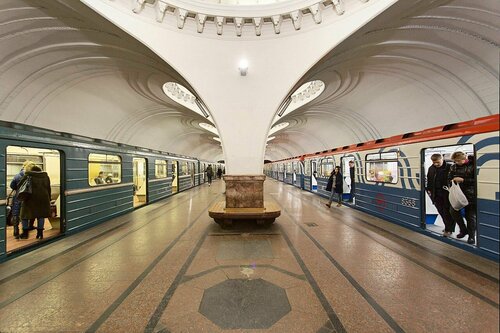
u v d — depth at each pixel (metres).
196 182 22.80
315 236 5.98
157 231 6.63
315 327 2.66
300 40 6.33
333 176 10.23
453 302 3.10
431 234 5.81
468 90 7.70
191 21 6.25
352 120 13.81
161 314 2.92
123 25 5.54
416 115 10.06
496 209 4.20
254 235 6.12
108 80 8.15
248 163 6.93
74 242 5.72
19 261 4.59
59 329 2.69
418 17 5.65
